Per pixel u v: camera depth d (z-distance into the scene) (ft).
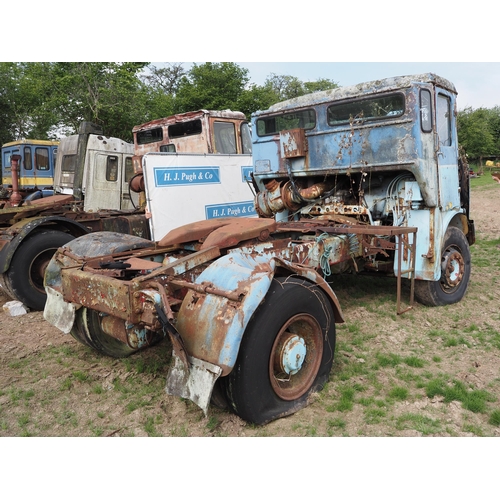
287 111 17.38
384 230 13.64
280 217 18.88
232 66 84.84
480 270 22.41
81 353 13.53
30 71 76.38
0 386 11.51
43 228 19.03
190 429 9.43
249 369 8.89
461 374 11.61
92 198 24.82
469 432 9.22
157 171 22.30
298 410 9.99
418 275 15.75
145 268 10.85
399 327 14.84
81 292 10.34
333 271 15.65
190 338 8.91
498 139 143.13
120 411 10.23
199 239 12.50
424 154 14.67
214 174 24.88
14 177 22.72
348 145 15.87
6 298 20.63
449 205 16.33
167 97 80.02
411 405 10.22
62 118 71.36
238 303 8.68
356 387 10.94
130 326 10.39
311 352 10.59
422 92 14.52
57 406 10.51
